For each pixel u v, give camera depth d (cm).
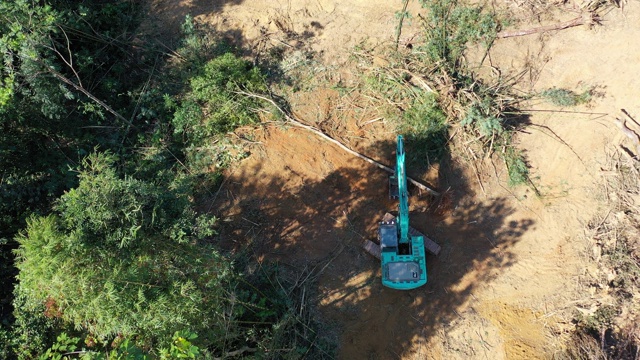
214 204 1477
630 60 1593
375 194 1486
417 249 1321
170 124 1588
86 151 1531
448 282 1388
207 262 1135
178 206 1143
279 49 1653
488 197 1472
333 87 1606
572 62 1603
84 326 1180
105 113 1591
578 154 1499
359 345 1324
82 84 1559
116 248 1030
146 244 1056
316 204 1475
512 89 1574
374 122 1556
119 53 1656
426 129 1507
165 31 1684
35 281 1022
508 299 1360
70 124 1523
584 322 1319
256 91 1592
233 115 1555
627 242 1387
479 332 1326
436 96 1527
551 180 1480
